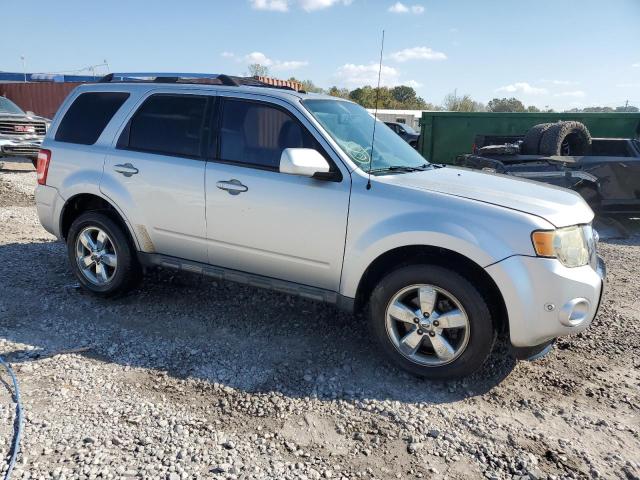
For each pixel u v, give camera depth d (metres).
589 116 11.49
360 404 3.40
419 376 3.72
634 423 3.29
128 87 4.84
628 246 7.99
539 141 9.40
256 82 4.89
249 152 4.18
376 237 3.67
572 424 3.26
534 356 3.61
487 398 3.52
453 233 3.44
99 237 4.85
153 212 4.54
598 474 2.80
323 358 4.00
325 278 3.97
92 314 4.66
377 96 3.97
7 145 13.05
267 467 2.79
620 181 8.47
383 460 2.88
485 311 3.45
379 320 3.77
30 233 7.40
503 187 3.97
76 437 2.97
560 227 3.43
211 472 2.73
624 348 4.32
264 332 4.41
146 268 5.04
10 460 2.76
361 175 3.80
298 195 3.92
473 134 12.36
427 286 3.57
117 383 3.57
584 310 3.47
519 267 3.35
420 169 4.35
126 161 4.64
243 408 3.33
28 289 5.16
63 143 5.04
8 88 28.36
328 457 2.89
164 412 3.25
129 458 2.81
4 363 3.74
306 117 4.02
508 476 2.78
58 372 3.68
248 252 4.22
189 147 4.43
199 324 4.52
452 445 3.02
